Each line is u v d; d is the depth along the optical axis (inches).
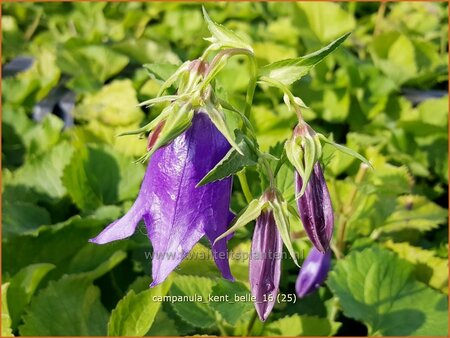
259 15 22.3
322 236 6.8
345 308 10.7
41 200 13.4
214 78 6.7
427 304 10.9
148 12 22.8
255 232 6.9
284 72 7.0
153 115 15.8
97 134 14.8
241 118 6.7
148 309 9.9
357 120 16.7
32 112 17.1
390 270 11.3
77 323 10.9
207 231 6.3
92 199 13.2
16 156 15.6
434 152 15.5
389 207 13.0
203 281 10.7
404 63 18.2
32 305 10.7
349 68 16.8
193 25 21.5
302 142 6.6
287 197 8.9
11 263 11.8
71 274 11.4
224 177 6.0
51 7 23.4
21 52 20.9
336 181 13.0
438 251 12.7
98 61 18.1
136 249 12.1
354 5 23.6
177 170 6.2
